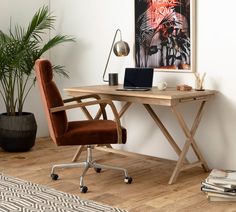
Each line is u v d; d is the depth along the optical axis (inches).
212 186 190.2
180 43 233.6
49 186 206.1
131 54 253.6
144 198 193.5
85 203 188.1
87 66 276.4
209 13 224.7
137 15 247.6
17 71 266.4
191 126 235.3
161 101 209.2
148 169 230.4
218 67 224.4
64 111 200.2
